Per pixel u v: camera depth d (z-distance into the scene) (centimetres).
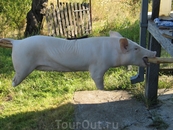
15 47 248
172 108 392
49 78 500
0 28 852
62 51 246
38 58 249
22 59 245
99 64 255
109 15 898
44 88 470
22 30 887
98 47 254
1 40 252
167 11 373
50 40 247
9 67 546
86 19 822
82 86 465
